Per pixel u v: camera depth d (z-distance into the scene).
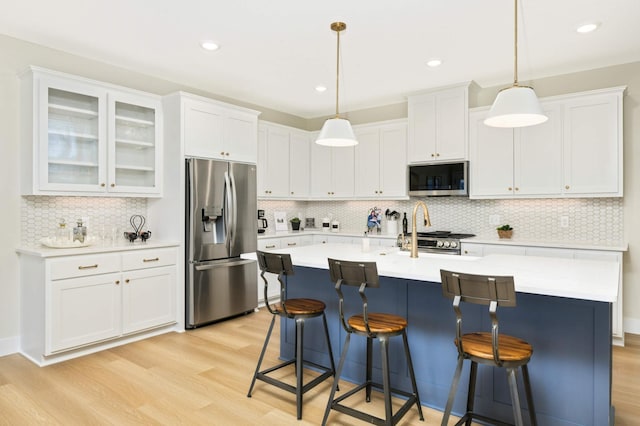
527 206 4.30
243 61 3.75
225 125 4.24
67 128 3.35
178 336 3.68
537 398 2.05
